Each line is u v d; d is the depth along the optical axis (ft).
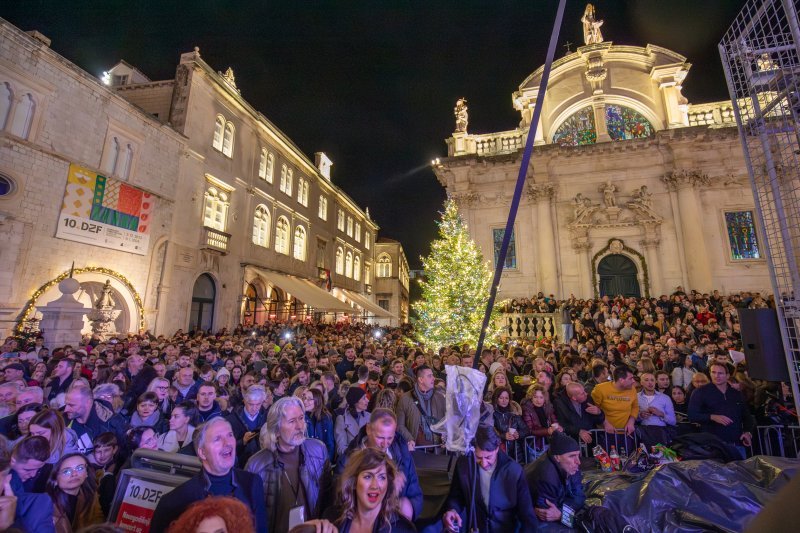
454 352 33.04
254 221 87.25
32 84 46.42
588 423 19.10
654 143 68.59
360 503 9.03
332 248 125.39
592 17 79.20
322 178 118.83
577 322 52.49
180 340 49.32
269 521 10.69
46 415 11.37
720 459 16.26
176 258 65.36
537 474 12.98
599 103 74.02
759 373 12.07
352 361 34.99
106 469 13.67
